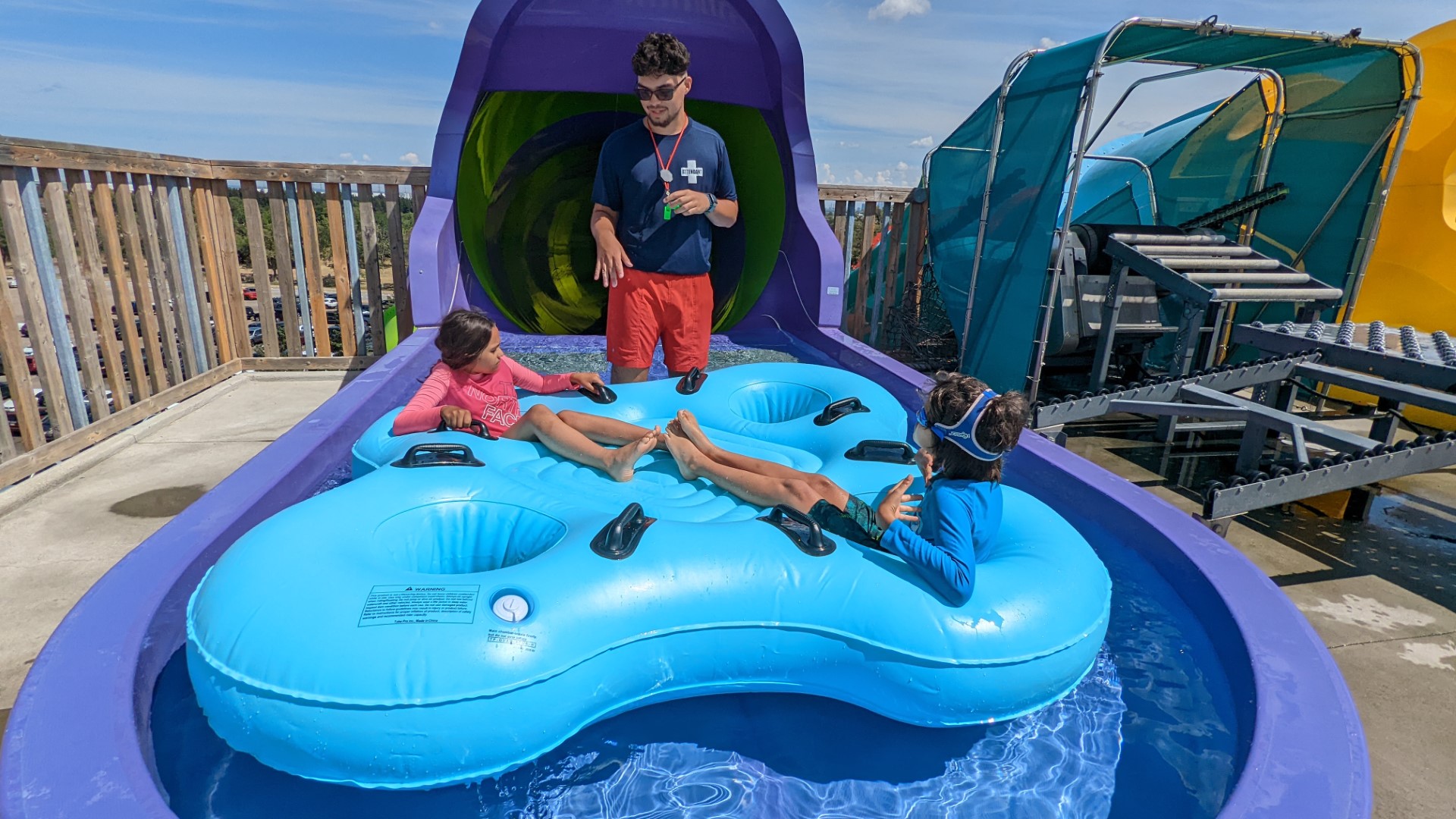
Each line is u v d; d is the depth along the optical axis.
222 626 1.95
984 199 5.85
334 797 1.90
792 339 6.58
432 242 5.67
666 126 4.10
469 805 1.89
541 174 6.80
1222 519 3.39
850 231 7.30
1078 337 5.72
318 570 2.08
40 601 2.92
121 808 1.62
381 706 1.81
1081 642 2.24
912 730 2.22
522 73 5.91
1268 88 6.18
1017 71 5.52
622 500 2.88
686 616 2.18
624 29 5.76
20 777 1.68
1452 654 2.85
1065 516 3.52
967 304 6.19
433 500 2.65
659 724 2.21
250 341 6.32
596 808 1.90
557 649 1.98
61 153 4.18
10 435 3.86
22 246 3.97
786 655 2.23
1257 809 1.73
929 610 2.18
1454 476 4.69
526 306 6.98
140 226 5.07
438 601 2.00
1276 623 2.46
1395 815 2.10
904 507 2.55
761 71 6.23
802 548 2.35
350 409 3.93
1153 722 2.22
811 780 2.01
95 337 4.51
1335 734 1.98
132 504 3.78
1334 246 5.80
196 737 2.04
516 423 3.40
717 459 3.11
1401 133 5.25
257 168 5.90
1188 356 5.04
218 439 4.74
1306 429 3.79
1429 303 5.70
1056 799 1.94
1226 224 6.58
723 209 4.30
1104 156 7.06
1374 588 3.32
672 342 4.50
